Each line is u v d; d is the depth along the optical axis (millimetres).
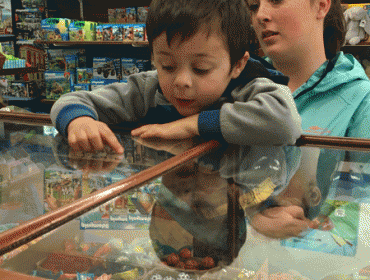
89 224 316
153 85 816
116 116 804
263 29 1058
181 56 614
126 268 354
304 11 1004
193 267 392
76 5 4070
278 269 389
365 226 424
